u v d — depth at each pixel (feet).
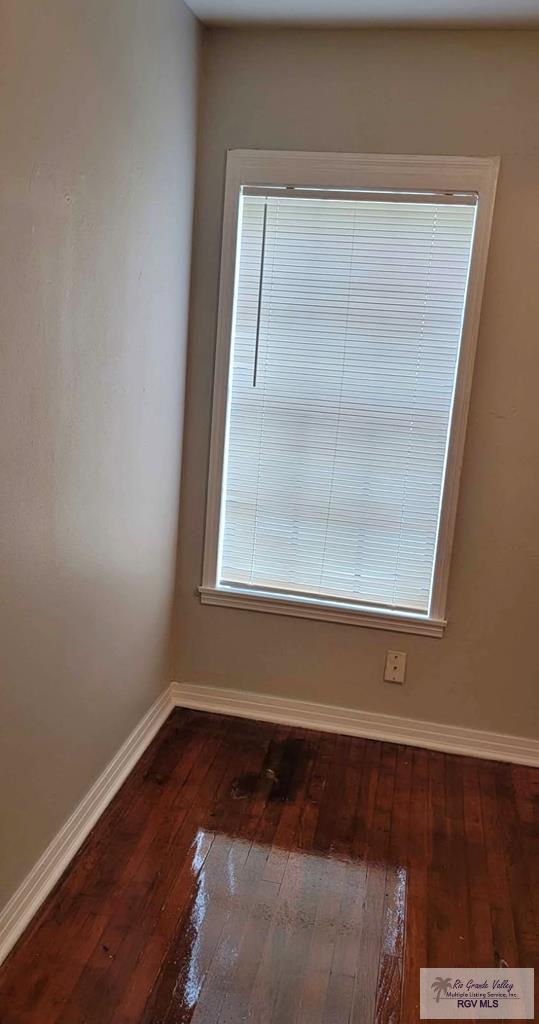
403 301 8.29
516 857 7.27
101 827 7.27
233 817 7.57
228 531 9.29
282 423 8.87
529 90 7.59
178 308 8.28
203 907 6.37
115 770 7.86
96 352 6.28
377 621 8.95
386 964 5.95
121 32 6.11
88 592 6.69
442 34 7.66
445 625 8.77
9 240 4.81
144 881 6.61
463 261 8.05
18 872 5.95
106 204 6.17
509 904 6.66
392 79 7.82
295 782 8.25
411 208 8.05
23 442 5.26
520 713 8.88
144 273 7.17
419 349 8.36
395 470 8.70
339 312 8.46
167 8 7.02
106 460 6.75
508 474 8.34
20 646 5.57
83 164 5.69
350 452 8.78
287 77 8.03
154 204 7.24
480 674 8.87
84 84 5.57
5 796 5.61
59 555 6.04
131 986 5.57
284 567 9.24
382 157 7.97
